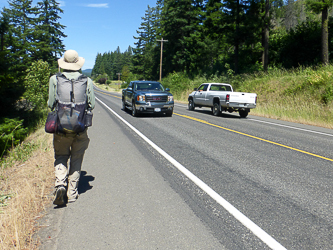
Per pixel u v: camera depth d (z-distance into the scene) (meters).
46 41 56.91
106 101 27.78
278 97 19.67
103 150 7.02
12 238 2.79
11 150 6.95
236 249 2.74
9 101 9.30
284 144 8.13
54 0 60.06
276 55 34.88
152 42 88.75
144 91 14.83
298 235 3.05
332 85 16.42
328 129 11.66
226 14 34.91
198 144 7.88
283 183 4.76
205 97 17.20
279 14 37.31
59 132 3.53
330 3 22.00
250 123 12.85
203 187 4.48
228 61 42.19
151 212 3.55
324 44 23.42
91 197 4.03
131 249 2.71
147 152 6.84
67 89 3.53
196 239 2.92
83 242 2.83
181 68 54.44
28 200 3.77
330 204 3.92
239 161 6.14
